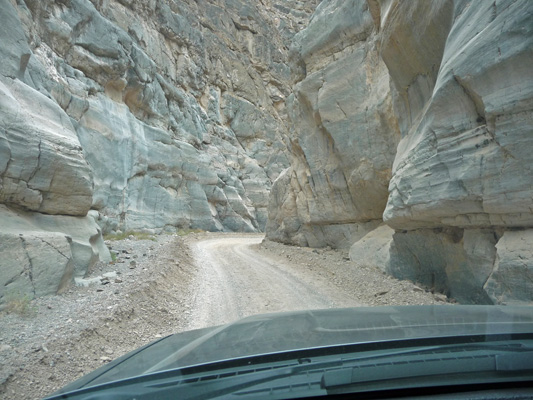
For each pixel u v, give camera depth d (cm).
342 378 175
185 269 1346
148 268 1134
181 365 201
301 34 1869
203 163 3906
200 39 4894
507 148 584
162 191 3130
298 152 2011
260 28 6419
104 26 2622
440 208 773
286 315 385
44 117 1080
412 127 1023
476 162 652
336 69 1584
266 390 170
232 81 5519
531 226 599
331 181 1684
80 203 1138
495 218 652
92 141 2302
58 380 445
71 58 2331
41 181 976
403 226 1016
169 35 4188
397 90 1077
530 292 569
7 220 833
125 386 179
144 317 723
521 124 557
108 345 570
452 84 689
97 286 914
